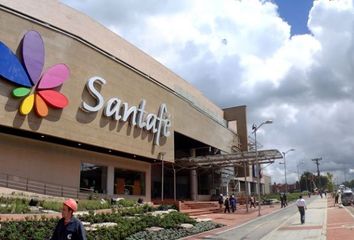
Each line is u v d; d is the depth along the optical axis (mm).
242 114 84062
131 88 40344
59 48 31219
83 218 21547
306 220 30016
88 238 16250
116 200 33031
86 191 36938
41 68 29328
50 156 33125
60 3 35625
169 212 30734
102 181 39500
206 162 53375
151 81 44656
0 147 28969
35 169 31469
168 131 47562
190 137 55375
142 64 48344
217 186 70062
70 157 35344
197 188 64812
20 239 14422
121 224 20891
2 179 28547
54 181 33156
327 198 88438
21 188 29906
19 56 28125
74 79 32438
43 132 29234
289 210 48625
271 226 26891
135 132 40938
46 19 33594
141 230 21484
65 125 31219
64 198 29656
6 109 26844
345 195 54000
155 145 44719
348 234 19422
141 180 46094
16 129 27766
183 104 53625
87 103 33719
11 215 18141
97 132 34875
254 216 38719
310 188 155250
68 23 36188
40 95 29031
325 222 27438
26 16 29000
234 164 52969
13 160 29766
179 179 64500
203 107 66875
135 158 44062
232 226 28234
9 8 28016
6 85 27078
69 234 6438
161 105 46250
